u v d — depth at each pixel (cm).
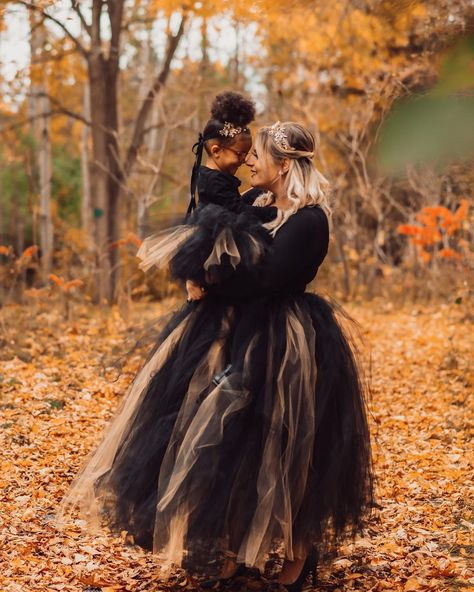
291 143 302
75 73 1392
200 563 281
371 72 1019
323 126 1334
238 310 300
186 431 285
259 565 276
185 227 299
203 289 299
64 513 376
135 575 318
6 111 1291
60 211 2095
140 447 293
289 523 276
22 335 783
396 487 429
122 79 1697
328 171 1257
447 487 430
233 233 286
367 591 305
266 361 288
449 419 579
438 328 992
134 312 1022
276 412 282
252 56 1448
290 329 291
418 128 146
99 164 1208
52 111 1238
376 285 1358
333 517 288
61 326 870
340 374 295
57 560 325
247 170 1259
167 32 1073
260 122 1348
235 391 284
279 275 289
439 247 1378
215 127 311
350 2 880
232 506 276
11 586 294
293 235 291
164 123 1237
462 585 305
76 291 1127
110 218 1216
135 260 1143
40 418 533
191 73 1433
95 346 780
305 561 299
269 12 704
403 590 304
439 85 147
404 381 703
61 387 613
